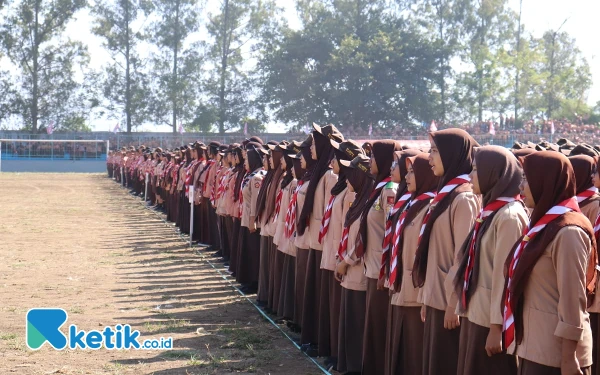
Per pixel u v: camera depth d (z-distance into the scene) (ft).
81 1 220.23
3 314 33.09
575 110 208.54
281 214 32.27
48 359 26.37
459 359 17.88
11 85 223.71
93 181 152.05
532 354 15.47
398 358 20.70
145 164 107.96
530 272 15.42
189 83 219.00
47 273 44.39
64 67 225.76
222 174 51.08
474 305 17.26
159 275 44.14
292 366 25.88
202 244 58.44
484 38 219.61
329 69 193.57
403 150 21.44
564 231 14.94
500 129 168.04
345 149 25.53
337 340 25.62
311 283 27.76
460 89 202.08
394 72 195.11
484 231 17.12
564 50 239.09
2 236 62.75
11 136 207.72
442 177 19.07
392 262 20.61
